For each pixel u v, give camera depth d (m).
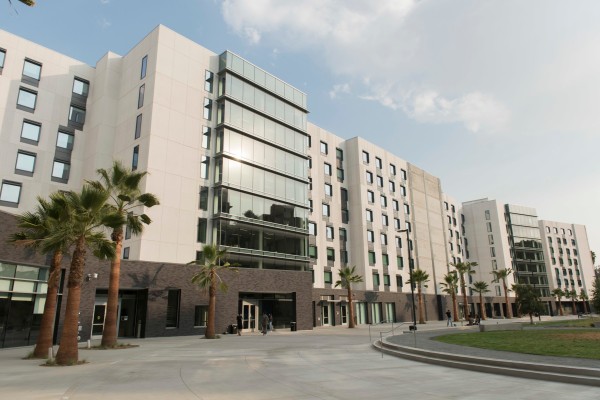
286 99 47.75
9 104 34.88
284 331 38.94
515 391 10.12
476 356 14.74
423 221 74.12
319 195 56.31
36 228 17.45
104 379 11.62
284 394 9.75
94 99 40.53
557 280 109.69
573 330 31.52
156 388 10.31
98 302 29.03
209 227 37.75
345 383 11.28
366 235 59.66
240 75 42.59
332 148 61.06
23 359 16.39
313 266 52.19
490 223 93.38
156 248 33.59
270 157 44.25
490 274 91.00
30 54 36.97
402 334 29.89
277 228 42.84
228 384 10.99
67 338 15.16
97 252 18.36
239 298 38.25
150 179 34.31
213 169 39.41
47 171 36.38
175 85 37.84
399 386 10.87
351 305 47.16
